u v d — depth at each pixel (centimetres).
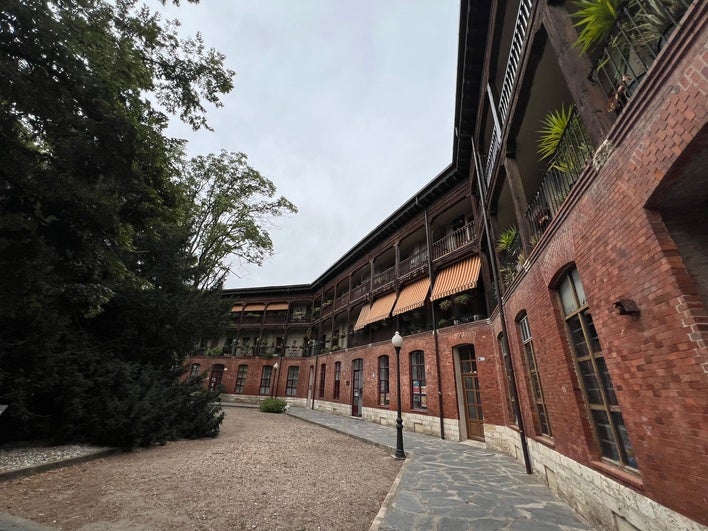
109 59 554
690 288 252
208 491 552
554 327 523
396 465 806
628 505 341
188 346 1239
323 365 2591
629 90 336
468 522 430
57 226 601
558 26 436
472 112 1081
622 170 310
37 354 748
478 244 1262
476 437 1153
